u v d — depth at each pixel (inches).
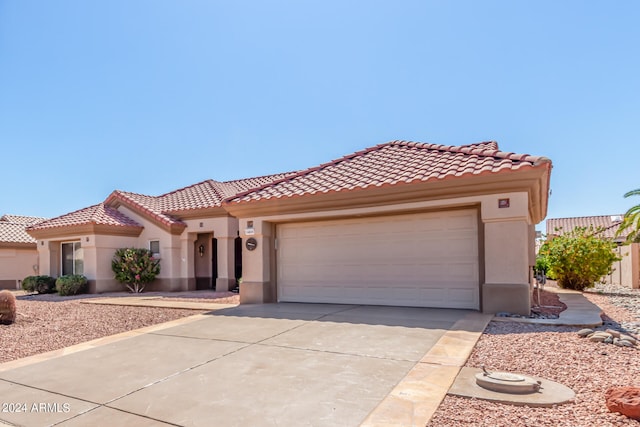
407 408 182.1
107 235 816.9
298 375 235.0
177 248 836.6
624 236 1339.8
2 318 433.7
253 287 552.7
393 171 502.0
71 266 870.4
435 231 470.3
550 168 403.2
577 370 228.8
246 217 567.2
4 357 301.1
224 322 403.9
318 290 537.3
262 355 279.6
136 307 553.9
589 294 709.9
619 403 168.7
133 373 248.1
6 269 1060.5
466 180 416.8
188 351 296.0
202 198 878.4
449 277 460.4
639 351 265.0
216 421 177.8
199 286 879.7
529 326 355.9
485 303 414.9
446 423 167.5
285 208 533.3
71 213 946.7
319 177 566.9
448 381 215.5
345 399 197.5
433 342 301.9
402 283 485.7
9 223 1182.3
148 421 180.2
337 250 527.8
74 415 188.7
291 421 175.3
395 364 250.5
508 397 191.2
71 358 285.6
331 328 361.4
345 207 495.2
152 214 835.4
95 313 506.0
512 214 407.5
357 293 511.5
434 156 523.5
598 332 302.8
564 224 1756.9
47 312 521.7
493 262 415.5
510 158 421.7
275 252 567.2
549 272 811.4
